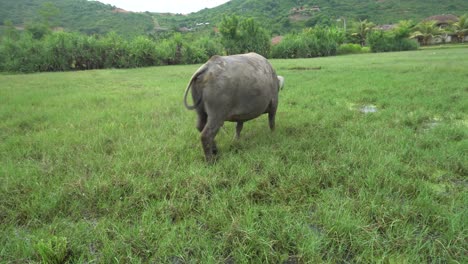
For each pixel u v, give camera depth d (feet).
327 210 9.69
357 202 10.16
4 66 75.92
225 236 8.72
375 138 15.83
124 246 8.53
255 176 12.05
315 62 69.56
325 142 15.46
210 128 13.35
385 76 36.42
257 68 14.65
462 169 12.46
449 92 25.67
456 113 19.79
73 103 26.30
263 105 14.93
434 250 8.18
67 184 11.43
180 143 15.74
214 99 13.06
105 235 8.89
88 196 10.78
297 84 33.88
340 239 8.75
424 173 12.17
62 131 18.21
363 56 89.56
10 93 32.19
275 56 108.37
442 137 15.85
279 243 8.63
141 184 11.53
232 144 15.88
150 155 14.10
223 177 12.16
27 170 12.64
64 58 79.61
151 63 89.25
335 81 34.96
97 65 84.94
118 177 11.92
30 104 26.16
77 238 8.91
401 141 15.23
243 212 10.02
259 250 8.41
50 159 14.14
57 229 9.39
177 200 10.82
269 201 10.77
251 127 18.70
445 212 9.49
